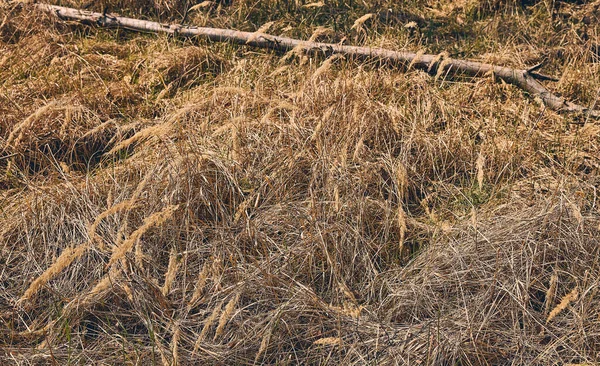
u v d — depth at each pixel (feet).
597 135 17.49
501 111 18.81
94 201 14.98
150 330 11.44
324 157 15.20
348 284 13.33
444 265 13.30
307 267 13.44
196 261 13.66
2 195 15.93
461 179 16.21
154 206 14.43
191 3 24.48
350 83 17.51
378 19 23.35
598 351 11.63
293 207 14.65
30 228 14.39
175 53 21.35
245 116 16.88
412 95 19.20
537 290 12.86
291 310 12.26
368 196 14.88
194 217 14.29
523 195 15.53
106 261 13.62
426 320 12.11
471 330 11.46
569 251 13.05
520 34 22.50
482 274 12.94
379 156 16.61
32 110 18.29
